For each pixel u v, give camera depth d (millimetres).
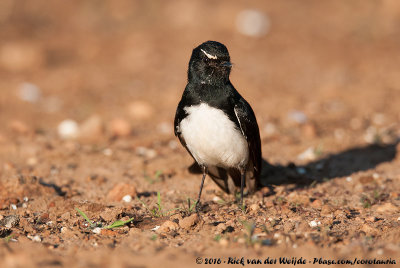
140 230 8727
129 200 10648
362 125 16484
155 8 29719
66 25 29109
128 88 21031
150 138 15305
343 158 13414
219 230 8602
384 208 9844
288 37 26188
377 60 23203
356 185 11500
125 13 29922
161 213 9688
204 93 9320
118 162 13258
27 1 30891
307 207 10039
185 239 8344
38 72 23266
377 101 18719
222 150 9516
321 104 18750
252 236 8227
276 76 21828
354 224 9016
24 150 13898
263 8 29078
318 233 8398
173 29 27469
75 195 10992
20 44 25047
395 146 14289
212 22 27531
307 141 14836
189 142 9688
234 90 9672
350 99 19188
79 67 23719
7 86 21188
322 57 23844
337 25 27609
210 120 9289
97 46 25953
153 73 22547
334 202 10383
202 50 9320
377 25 26891
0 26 27844
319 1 30672
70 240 8344
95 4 30578
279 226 8852
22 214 9727
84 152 13977
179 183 11820
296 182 11836
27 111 18719
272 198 10711
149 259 7406
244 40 25828
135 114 17797
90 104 19188
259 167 10555
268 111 18016
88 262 7277
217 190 11266
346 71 22047
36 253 7598
